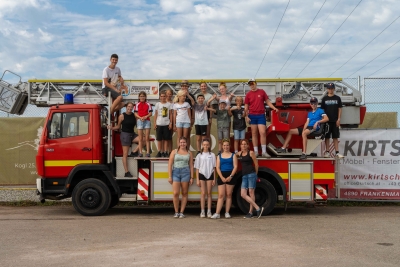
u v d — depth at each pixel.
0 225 9.29
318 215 10.95
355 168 13.14
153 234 8.16
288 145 11.41
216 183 10.88
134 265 5.93
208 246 7.06
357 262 6.04
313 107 11.04
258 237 7.83
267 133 11.30
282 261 6.08
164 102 11.16
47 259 6.29
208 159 10.47
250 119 11.05
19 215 10.95
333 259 6.20
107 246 7.11
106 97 11.56
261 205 10.81
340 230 8.59
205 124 10.99
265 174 11.12
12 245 7.23
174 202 10.52
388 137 13.06
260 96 11.02
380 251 6.70
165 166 10.87
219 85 11.78
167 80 11.79
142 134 10.98
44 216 10.75
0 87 12.19
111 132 11.07
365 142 13.11
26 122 13.99
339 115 11.22
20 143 13.98
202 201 10.54
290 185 10.97
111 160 10.99
